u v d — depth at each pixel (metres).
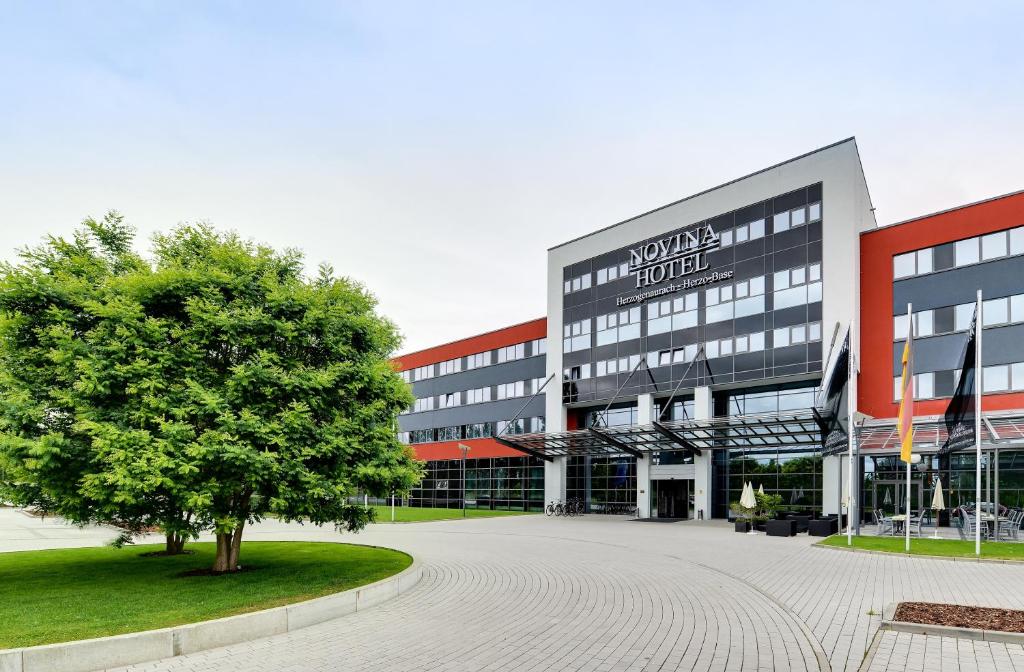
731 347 38.25
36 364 12.63
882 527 27.98
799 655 8.66
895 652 8.63
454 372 59.75
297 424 12.49
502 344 54.91
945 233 31.91
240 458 11.53
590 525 34.06
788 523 27.28
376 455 14.20
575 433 39.91
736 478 38.47
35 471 11.97
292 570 15.27
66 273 13.02
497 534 28.20
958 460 31.19
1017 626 9.63
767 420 31.50
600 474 45.75
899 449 31.50
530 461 50.94
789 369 35.41
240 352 13.61
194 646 8.87
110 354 12.24
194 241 14.66
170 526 12.56
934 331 31.75
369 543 24.06
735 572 16.36
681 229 41.78
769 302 36.81
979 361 19.69
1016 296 29.59
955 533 27.36
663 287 42.28
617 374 44.38
